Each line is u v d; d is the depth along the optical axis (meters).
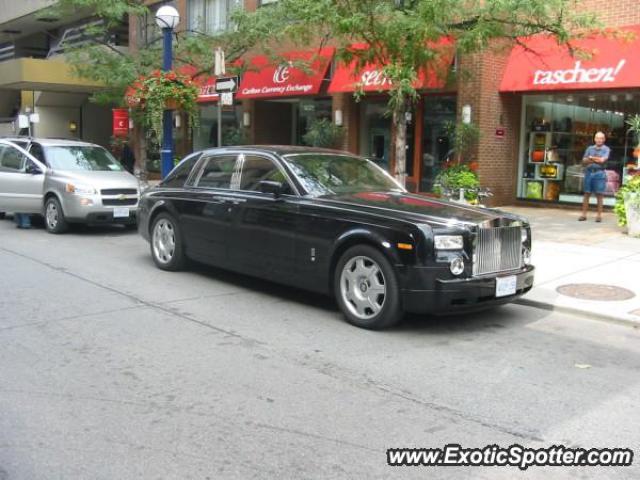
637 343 6.26
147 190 9.46
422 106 17.73
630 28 13.96
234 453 3.84
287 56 18.28
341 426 4.24
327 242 6.70
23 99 30.50
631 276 8.76
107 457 3.77
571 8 12.87
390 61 11.45
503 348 5.98
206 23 22.31
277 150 7.80
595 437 4.17
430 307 6.05
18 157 13.26
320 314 6.97
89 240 11.83
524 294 7.20
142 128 18.17
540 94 16.17
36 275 8.69
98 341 5.93
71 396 4.66
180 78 13.81
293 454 3.84
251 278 8.66
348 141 18.75
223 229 7.92
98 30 17.64
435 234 6.03
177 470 3.63
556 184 16.52
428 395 4.80
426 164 17.88
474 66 15.62
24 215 13.32
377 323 6.33
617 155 15.44
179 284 8.24
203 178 8.53
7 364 5.30
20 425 4.18
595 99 15.70
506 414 4.49
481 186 15.59
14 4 30.14
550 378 5.23
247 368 5.29
